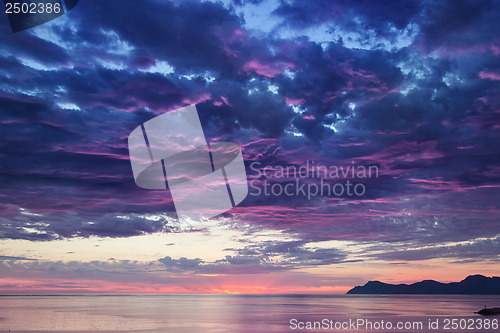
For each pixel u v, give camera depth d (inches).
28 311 3735.2
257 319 2864.2
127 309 4207.7
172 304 5841.5
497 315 3243.1
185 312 3703.3
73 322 2532.0
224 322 2596.0
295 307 4896.7
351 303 6417.3
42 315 3164.4
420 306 5059.1
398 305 5472.4
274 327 2292.1
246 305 5546.3
